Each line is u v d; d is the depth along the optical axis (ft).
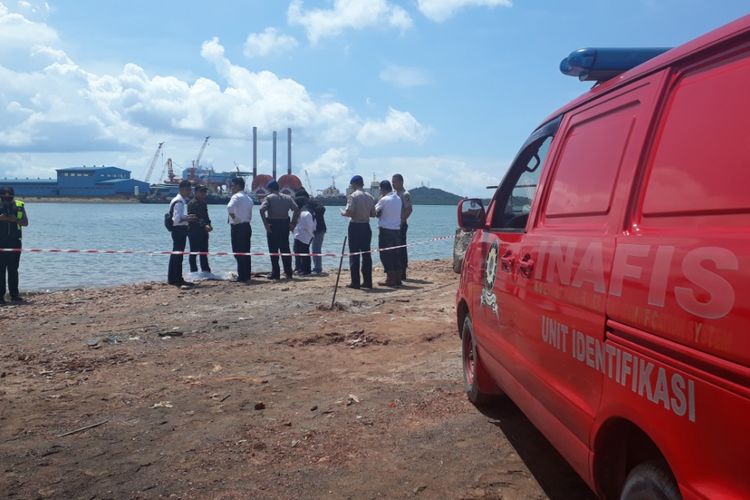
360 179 42.14
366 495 13.03
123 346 26.03
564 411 10.38
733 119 7.26
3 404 18.66
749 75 7.22
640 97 9.55
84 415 17.74
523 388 12.75
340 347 25.58
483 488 13.24
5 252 37.91
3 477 13.89
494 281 15.02
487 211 17.44
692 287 6.98
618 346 8.50
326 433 16.30
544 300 11.35
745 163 6.88
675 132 8.35
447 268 54.70
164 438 16.08
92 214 241.76
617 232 9.06
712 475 6.57
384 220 42.65
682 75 8.64
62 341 27.04
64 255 75.20
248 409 18.22
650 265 7.89
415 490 13.20
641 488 7.94
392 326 28.99
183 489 13.37
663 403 7.41
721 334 6.48
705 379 6.68
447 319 30.63
